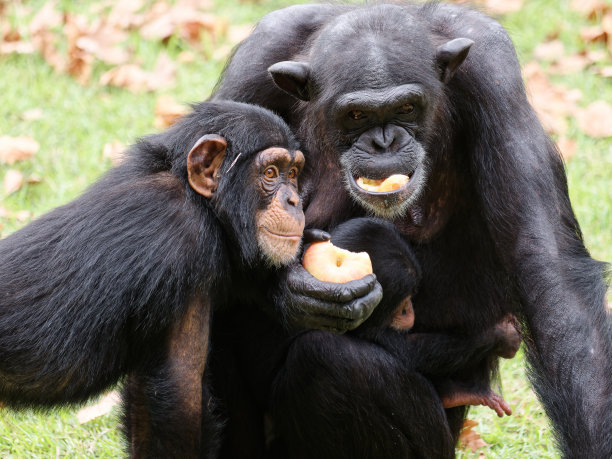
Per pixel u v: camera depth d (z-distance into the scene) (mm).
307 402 11508
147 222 10352
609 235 16672
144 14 22047
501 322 12453
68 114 19266
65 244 10242
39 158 18109
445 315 12344
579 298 10375
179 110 18953
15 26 21422
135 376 10547
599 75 20766
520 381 14562
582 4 22438
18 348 9977
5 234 16094
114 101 19828
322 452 11797
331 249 11055
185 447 10500
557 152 11602
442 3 12266
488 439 13484
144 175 10836
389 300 11789
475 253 12086
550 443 13211
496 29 11594
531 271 10516
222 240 10883
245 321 12094
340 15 11797
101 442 13008
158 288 10180
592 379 9914
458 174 11859
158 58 20984
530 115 11258
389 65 10906
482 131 11164
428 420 11914
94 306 10086
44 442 12945
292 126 12328
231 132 10891
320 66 11297
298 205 11094
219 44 21781
